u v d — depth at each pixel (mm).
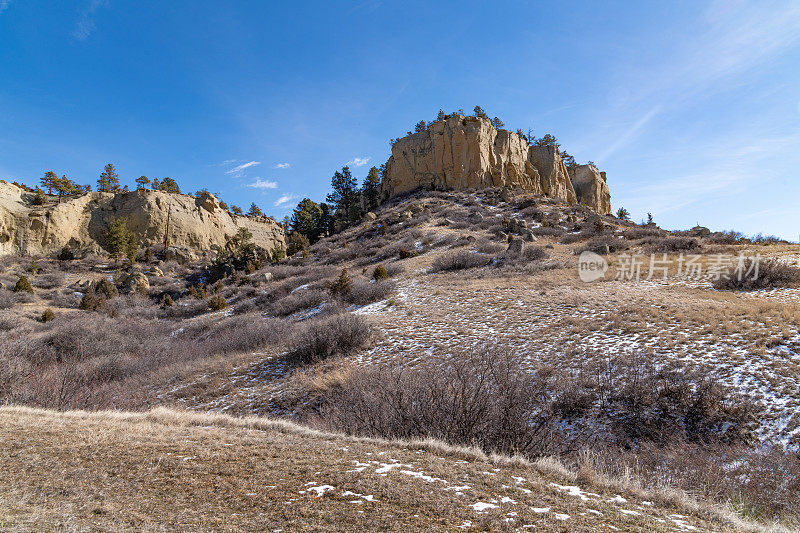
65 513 3475
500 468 5320
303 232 73438
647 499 4574
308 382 13836
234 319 26500
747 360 11234
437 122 70375
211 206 71938
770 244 28359
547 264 27312
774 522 5035
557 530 3453
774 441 8414
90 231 59438
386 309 22172
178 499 3928
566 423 10062
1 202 52500
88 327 23797
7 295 34594
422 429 7418
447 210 51500
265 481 4438
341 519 3555
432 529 3410
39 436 5723
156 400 14875
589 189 80562
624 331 14562
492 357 12617
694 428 9250
